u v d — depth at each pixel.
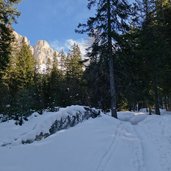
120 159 11.74
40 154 13.05
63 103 46.44
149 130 18.22
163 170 10.29
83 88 44.78
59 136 15.87
